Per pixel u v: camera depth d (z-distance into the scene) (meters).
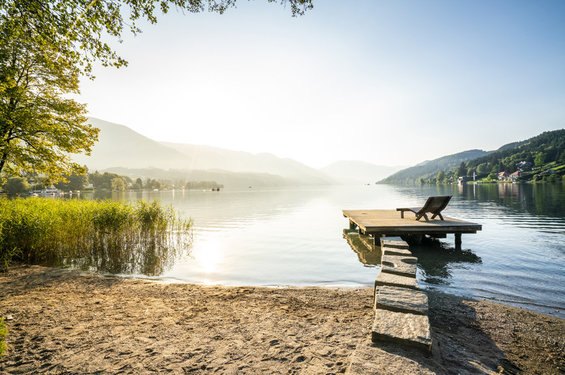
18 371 3.04
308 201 46.34
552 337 4.11
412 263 6.17
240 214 25.70
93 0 5.87
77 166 14.23
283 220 21.02
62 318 4.62
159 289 6.36
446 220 11.96
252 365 3.15
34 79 13.58
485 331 4.29
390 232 10.55
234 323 4.40
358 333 4.00
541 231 13.79
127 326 4.29
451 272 7.58
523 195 46.44
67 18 6.14
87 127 14.01
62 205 11.82
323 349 3.51
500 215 20.55
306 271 8.16
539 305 5.42
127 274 8.01
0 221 8.87
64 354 3.41
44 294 5.95
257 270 8.30
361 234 14.13
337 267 8.55
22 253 9.34
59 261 9.42
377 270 8.21
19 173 14.34
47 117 12.63
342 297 5.76
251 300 5.58
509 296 5.88
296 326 4.28
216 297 5.78
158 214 11.90
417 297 4.17
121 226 10.48
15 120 11.82
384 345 3.21
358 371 2.63
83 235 10.07
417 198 50.91
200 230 16.16
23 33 6.75
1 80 11.04
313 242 12.55
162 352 3.46
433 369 2.93
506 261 8.63
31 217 9.43
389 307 3.93
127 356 3.36
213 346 3.62
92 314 4.81
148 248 10.98
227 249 11.16
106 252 9.94
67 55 6.84
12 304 5.29
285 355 3.37
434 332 4.14
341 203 39.94
